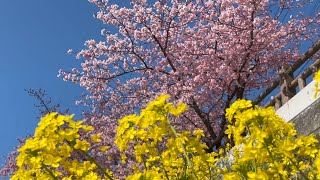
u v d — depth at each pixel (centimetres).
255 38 1105
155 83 1251
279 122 257
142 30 1184
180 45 1188
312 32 1184
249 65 1167
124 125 304
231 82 1141
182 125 1178
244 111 270
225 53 1116
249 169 259
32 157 252
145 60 1243
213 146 1140
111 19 1212
